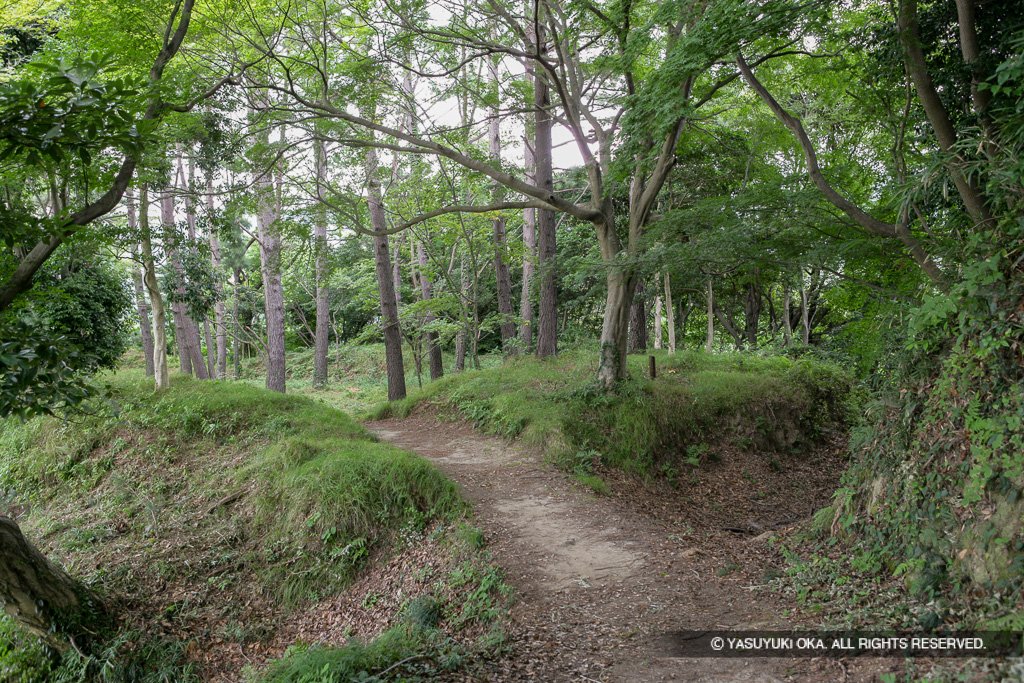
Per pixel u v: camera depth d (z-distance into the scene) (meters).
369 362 31.27
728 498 11.40
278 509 8.67
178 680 6.46
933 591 4.83
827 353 18.14
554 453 11.20
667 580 6.84
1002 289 4.98
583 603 6.50
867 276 8.72
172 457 10.39
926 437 5.73
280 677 5.54
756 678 4.49
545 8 12.02
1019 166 4.75
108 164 8.02
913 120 7.91
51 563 7.05
